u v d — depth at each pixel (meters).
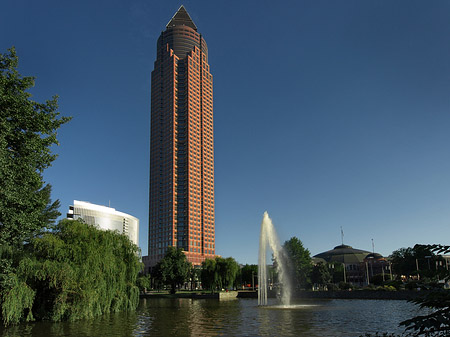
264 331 35.38
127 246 58.91
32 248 44.44
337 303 74.56
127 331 35.84
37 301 41.75
